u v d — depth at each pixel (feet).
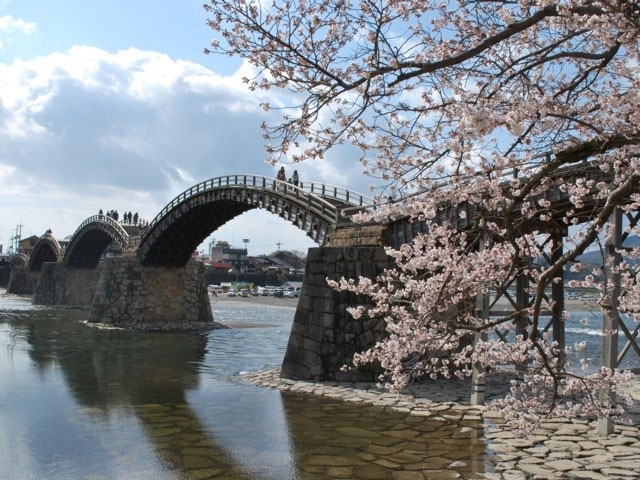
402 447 43.50
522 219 26.99
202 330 159.53
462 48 26.68
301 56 23.80
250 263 542.98
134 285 164.66
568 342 140.05
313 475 37.42
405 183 25.00
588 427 47.29
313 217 97.76
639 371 45.03
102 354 105.19
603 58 22.57
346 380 70.64
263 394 65.72
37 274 343.26
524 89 24.75
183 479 37.32
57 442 46.65
